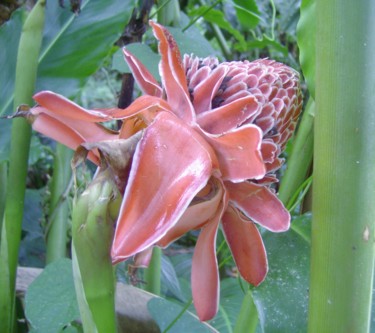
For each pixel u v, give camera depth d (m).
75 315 0.44
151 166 0.27
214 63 0.35
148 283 0.68
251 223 0.32
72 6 0.51
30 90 0.45
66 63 0.55
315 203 0.29
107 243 0.29
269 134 0.32
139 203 0.26
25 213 0.95
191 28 0.71
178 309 0.49
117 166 0.28
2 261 0.48
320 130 0.28
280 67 0.35
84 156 0.28
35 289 0.46
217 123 0.30
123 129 0.32
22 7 0.53
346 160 0.28
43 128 0.33
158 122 0.28
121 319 0.53
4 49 0.54
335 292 0.29
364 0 0.27
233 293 0.72
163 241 0.32
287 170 0.48
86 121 0.32
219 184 0.31
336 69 0.27
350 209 0.28
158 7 0.67
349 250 0.28
